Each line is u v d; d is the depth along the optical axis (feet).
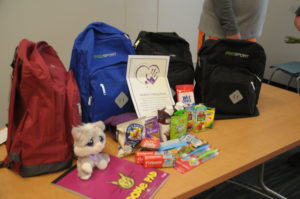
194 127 3.41
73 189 2.32
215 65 3.86
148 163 2.64
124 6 8.61
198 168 2.69
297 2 10.32
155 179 2.48
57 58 3.39
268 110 4.16
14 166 2.50
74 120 2.69
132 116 3.33
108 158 2.74
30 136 2.40
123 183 2.42
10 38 6.97
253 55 3.73
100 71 3.21
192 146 3.04
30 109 2.39
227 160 2.84
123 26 8.91
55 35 7.67
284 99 4.61
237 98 3.77
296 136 3.38
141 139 2.92
